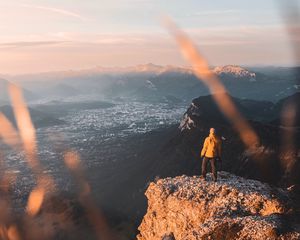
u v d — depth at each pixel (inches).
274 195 1055.6
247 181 1178.0
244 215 1011.9
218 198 1104.2
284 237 786.8
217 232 887.1
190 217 1127.0
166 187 1262.3
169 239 1165.1
